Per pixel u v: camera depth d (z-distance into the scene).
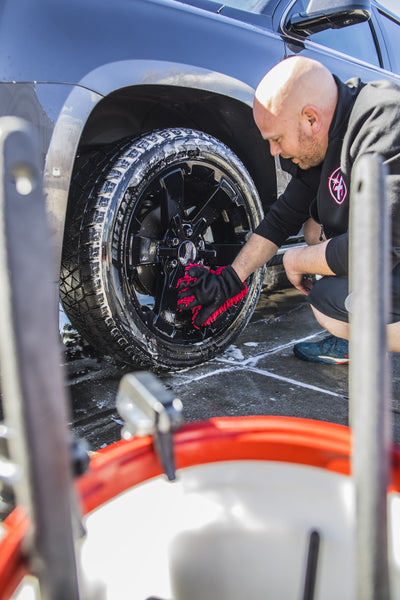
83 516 0.42
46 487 0.27
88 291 1.35
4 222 0.24
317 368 1.70
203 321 1.45
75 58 1.18
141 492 0.46
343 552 0.47
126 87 1.36
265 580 0.51
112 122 1.65
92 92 1.20
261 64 1.65
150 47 1.33
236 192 1.62
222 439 0.48
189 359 1.59
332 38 2.18
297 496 0.49
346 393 1.51
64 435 0.27
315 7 1.75
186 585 0.50
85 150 1.60
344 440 0.47
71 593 0.29
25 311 0.25
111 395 1.48
